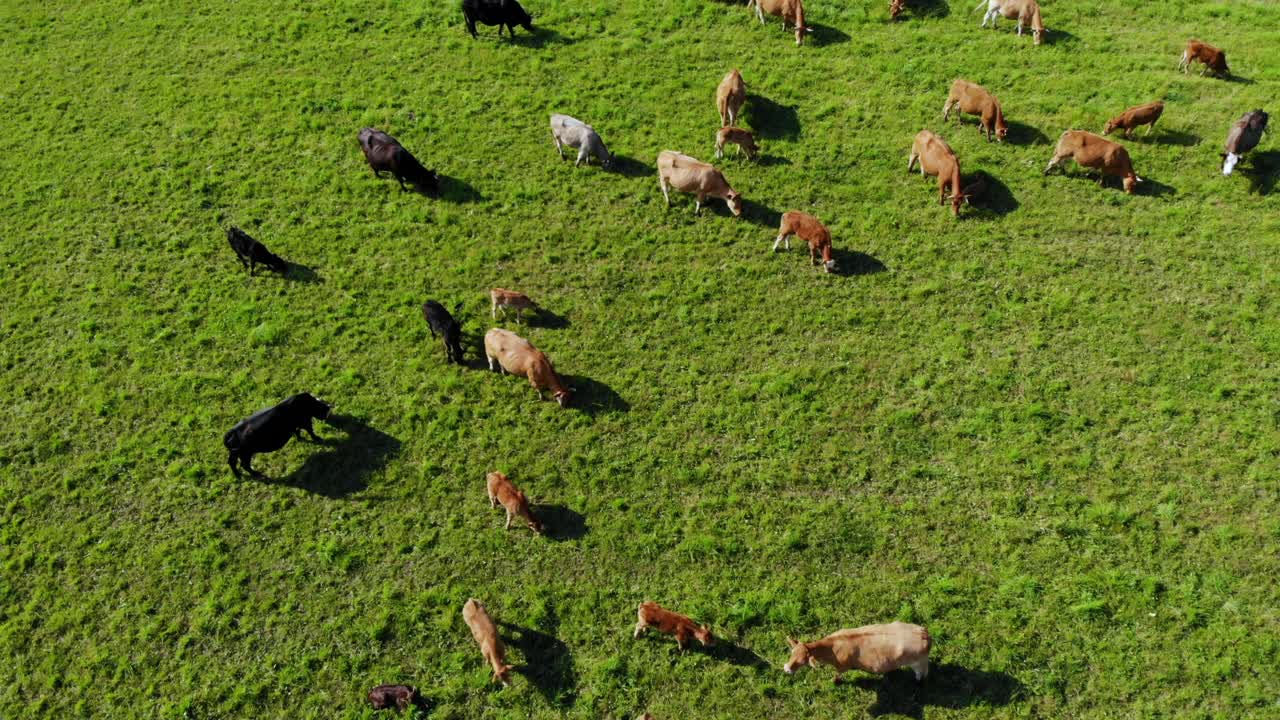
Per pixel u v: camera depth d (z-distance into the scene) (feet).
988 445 50.49
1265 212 60.75
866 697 41.91
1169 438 50.21
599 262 60.80
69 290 60.59
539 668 43.27
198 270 61.41
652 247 61.36
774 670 42.80
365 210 64.59
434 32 79.41
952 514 47.83
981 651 42.93
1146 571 45.06
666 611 42.52
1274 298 55.98
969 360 54.44
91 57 79.30
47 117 73.41
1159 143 65.21
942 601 44.57
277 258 60.08
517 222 63.36
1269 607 43.55
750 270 59.77
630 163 66.69
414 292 59.31
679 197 64.34
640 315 57.82
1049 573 45.32
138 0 85.97
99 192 66.85
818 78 72.69
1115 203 62.13
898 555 46.52
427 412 53.01
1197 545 45.85
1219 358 53.47
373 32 80.02
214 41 80.28
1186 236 59.93
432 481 50.19
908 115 69.05
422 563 47.11
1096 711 40.98
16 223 65.05
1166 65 71.67
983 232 61.05
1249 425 50.26
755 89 71.77
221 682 43.37
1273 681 41.24
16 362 56.75
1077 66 72.18
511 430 52.29
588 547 47.37
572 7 81.41
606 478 50.06
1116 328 55.42
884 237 61.26
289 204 65.26
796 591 45.32
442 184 65.98
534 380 52.31
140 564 47.52
